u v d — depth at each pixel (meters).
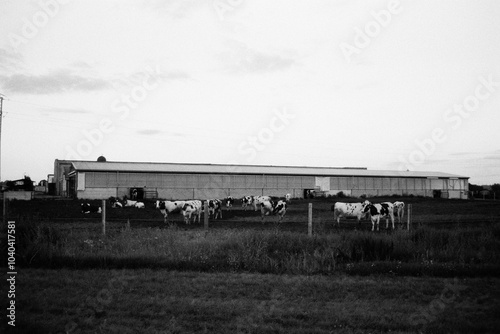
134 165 66.69
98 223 25.02
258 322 7.55
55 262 12.59
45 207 39.34
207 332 7.04
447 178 83.56
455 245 14.61
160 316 7.84
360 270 11.88
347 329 7.24
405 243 14.51
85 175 60.47
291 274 11.63
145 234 16.78
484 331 7.27
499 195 81.62
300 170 76.88
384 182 79.44
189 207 27.12
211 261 12.72
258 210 40.94
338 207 27.36
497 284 10.49
